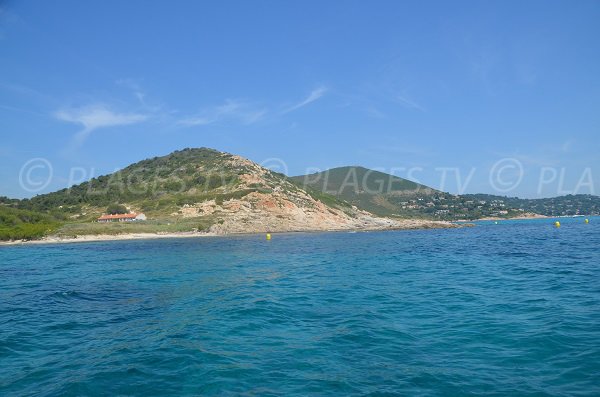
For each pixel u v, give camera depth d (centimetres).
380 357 975
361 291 1866
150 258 3978
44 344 1162
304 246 5256
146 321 1397
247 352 1034
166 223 9544
